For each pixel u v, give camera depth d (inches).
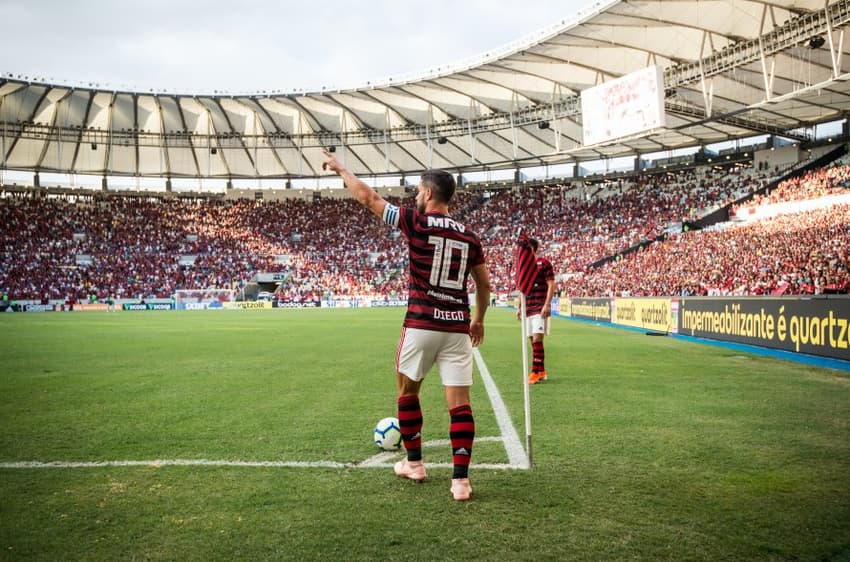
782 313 449.7
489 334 757.3
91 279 2039.9
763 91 1464.1
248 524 120.0
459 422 139.8
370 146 2374.5
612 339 645.9
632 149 2149.4
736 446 182.4
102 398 281.4
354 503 132.6
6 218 2110.0
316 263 2326.5
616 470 157.3
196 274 2192.4
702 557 104.3
